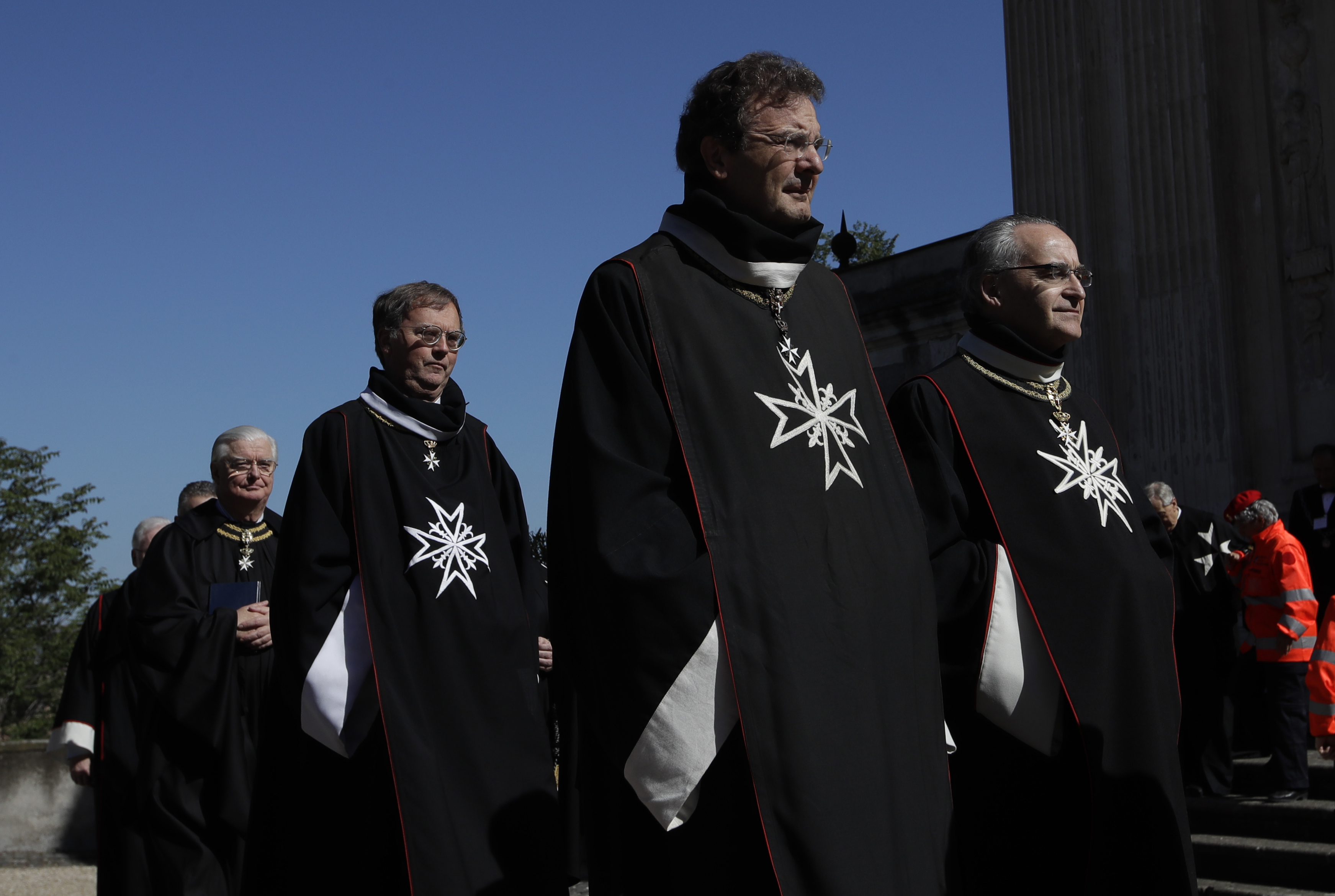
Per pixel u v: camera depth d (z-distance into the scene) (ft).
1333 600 15.07
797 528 8.62
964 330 34.78
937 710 9.09
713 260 9.17
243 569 20.85
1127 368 38.73
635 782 8.23
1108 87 39.83
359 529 14.38
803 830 7.97
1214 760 24.26
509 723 14.42
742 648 8.16
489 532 15.26
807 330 9.49
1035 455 12.21
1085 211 39.93
